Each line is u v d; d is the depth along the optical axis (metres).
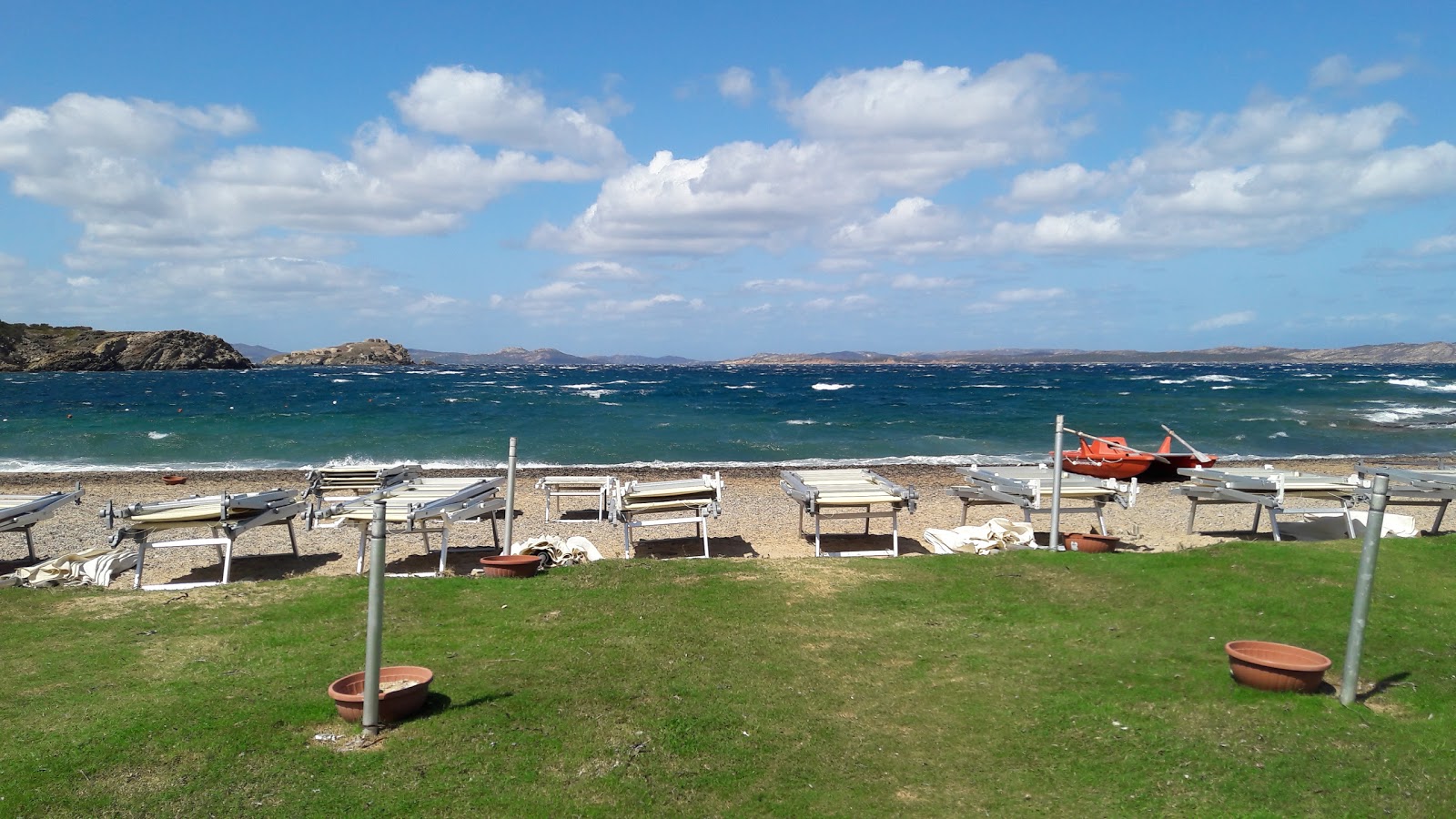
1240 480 14.54
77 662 7.40
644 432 40.97
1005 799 5.18
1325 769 5.37
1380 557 10.21
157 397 68.69
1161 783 5.29
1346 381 92.62
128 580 12.25
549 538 12.76
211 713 6.25
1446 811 4.91
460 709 6.32
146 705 6.41
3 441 36.66
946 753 5.76
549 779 5.32
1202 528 16.34
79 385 91.31
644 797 5.14
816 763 5.61
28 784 5.20
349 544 15.00
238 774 5.32
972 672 7.18
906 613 8.77
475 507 12.73
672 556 14.16
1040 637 8.01
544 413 51.69
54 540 15.43
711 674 7.08
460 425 44.00
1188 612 8.51
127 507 11.63
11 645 7.89
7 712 6.30
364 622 8.55
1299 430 41.38
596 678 6.97
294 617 8.77
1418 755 5.51
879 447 36.00
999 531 13.19
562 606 8.98
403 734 5.89
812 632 8.20
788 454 33.88
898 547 14.26
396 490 13.59
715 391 81.19
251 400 63.81
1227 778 5.30
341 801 5.02
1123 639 7.87
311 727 6.01
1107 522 16.59
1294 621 8.14
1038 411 53.12
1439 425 42.78
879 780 5.41
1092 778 5.39
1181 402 59.75
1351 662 6.26
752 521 17.30
